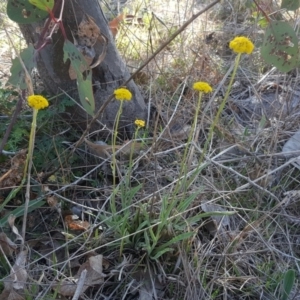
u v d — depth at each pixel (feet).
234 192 1.85
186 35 2.78
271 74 2.61
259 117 2.41
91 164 2.07
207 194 1.94
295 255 1.85
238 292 1.68
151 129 2.26
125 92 1.58
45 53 2.01
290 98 2.40
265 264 1.75
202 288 1.61
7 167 1.94
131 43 2.66
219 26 2.97
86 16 1.95
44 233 1.79
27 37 2.03
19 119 2.04
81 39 1.95
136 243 1.70
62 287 1.57
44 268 1.62
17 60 1.53
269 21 1.72
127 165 2.04
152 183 1.97
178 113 2.18
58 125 2.12
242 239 1.80
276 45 1.73
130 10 3.18
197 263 1.66
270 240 1.84
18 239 1.63
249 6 2.06
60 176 1.95
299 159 2.01
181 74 2.47
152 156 1.99
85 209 1.90
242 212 1.94
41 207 1.84
